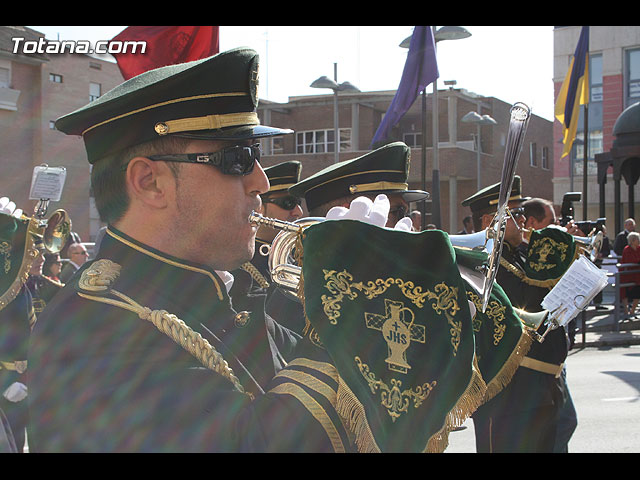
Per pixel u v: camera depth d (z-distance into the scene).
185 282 1.29
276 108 30.69
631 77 24.77
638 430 5.54
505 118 30.58
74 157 21.67
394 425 1.24
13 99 20.92
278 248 1.44
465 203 4.89
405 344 1.28
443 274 1.32
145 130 1.26
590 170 25.75
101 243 1.33
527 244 4.13
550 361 3.21
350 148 30.00
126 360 1.17
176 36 6.86
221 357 1.24
